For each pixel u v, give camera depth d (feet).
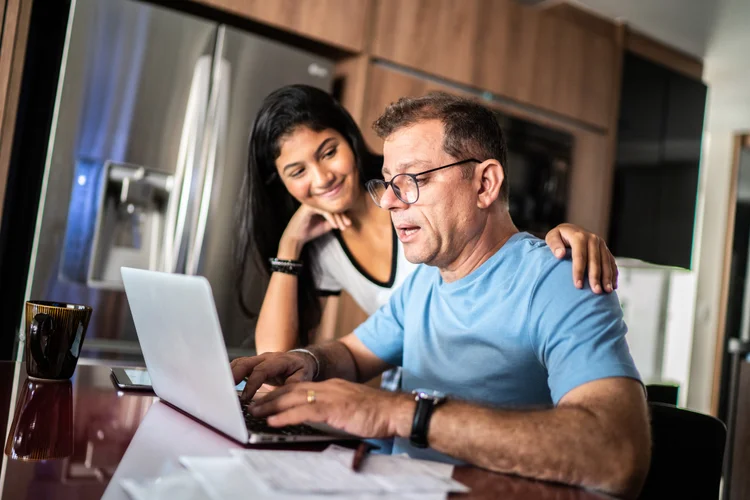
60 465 2.45
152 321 3.38
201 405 3.11
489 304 4.19
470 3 10.32
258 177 8.16
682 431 4.22
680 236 13.82
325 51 9.46
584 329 3.49
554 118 11.63
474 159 4.25
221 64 8.11
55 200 7.29
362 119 9.27
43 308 3.85
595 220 12.27
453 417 2.91
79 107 7.33
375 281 8.02
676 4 11.54
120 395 3.72
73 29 7.23
